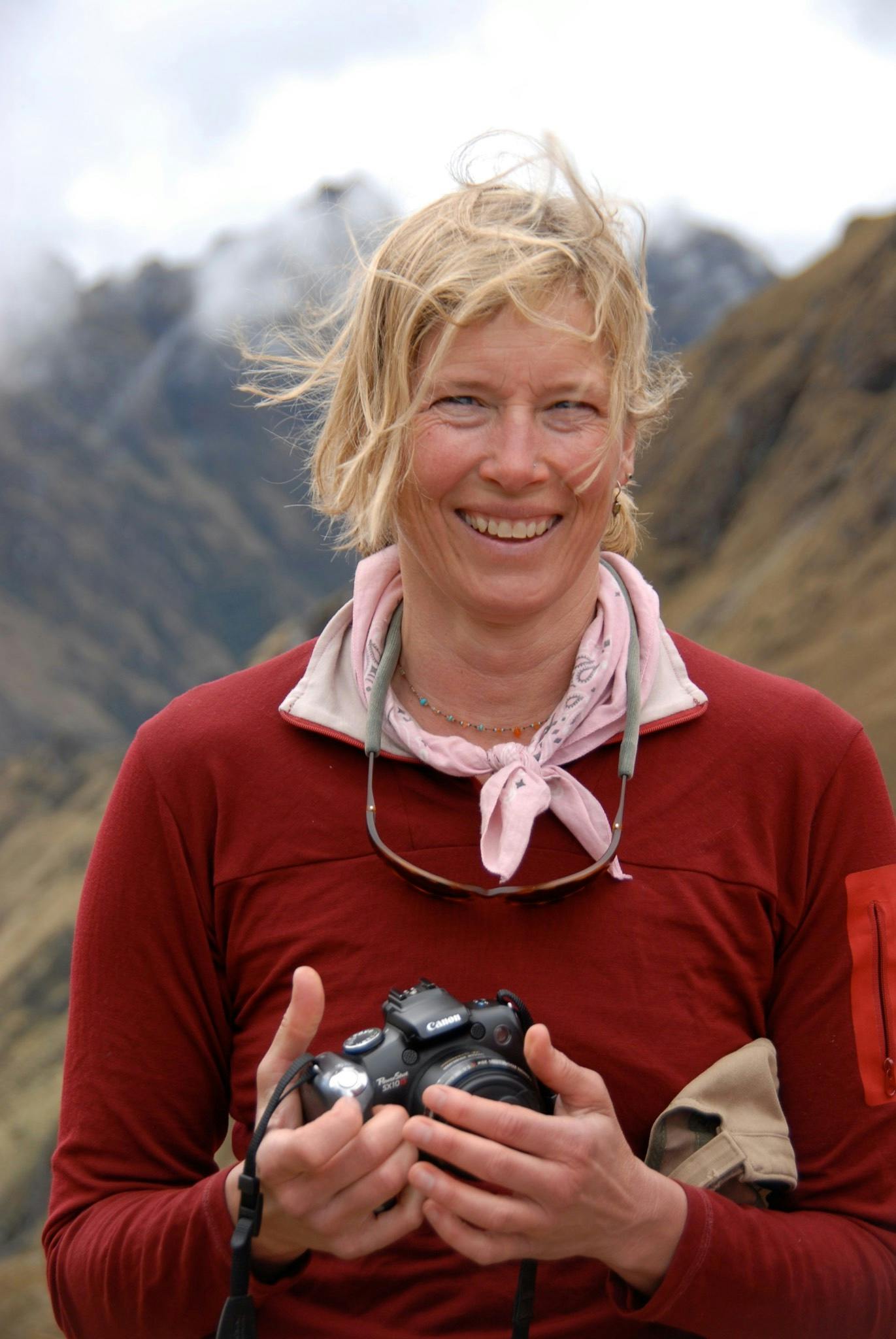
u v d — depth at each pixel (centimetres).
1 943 13162
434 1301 235
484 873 244
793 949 254
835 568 7612
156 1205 235
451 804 247
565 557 242
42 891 14962
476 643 252
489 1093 209
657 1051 238
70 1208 247
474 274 229
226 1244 221
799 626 7406
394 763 251
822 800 252
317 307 259
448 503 238
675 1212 219
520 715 257
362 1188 203
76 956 258
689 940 242
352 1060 214
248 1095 248
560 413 237
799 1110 249
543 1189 202
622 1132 213
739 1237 222
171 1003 252
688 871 244
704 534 10050
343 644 266
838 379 9388
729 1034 244
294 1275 230
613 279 235
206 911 254
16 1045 10156
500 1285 234
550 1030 237
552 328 229
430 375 232
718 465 10162
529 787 237
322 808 249
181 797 253
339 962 242
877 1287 230
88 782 18012
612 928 240
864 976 246
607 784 249
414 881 236
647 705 252
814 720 255
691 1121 235
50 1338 1285
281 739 254
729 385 10719
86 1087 250
